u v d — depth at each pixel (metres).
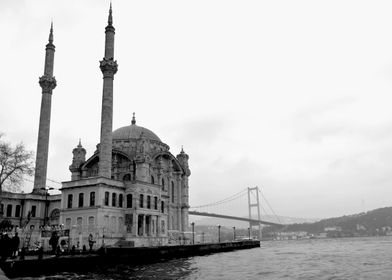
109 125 84.25
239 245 125.62
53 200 91.75
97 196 75.75
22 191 90.88
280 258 78.88
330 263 65.44
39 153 94.81
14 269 43.72
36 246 62.56
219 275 48.00
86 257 53.59
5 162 78.12
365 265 60.72
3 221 74.31
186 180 118.06
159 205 88.12
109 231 76.00
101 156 82.31
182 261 70.00
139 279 43.78
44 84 98.25
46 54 101.25
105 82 86.44
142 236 79.94
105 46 88.81
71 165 101.56
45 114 97.00
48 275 46.81
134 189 81.56
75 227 69.00
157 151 107.19
